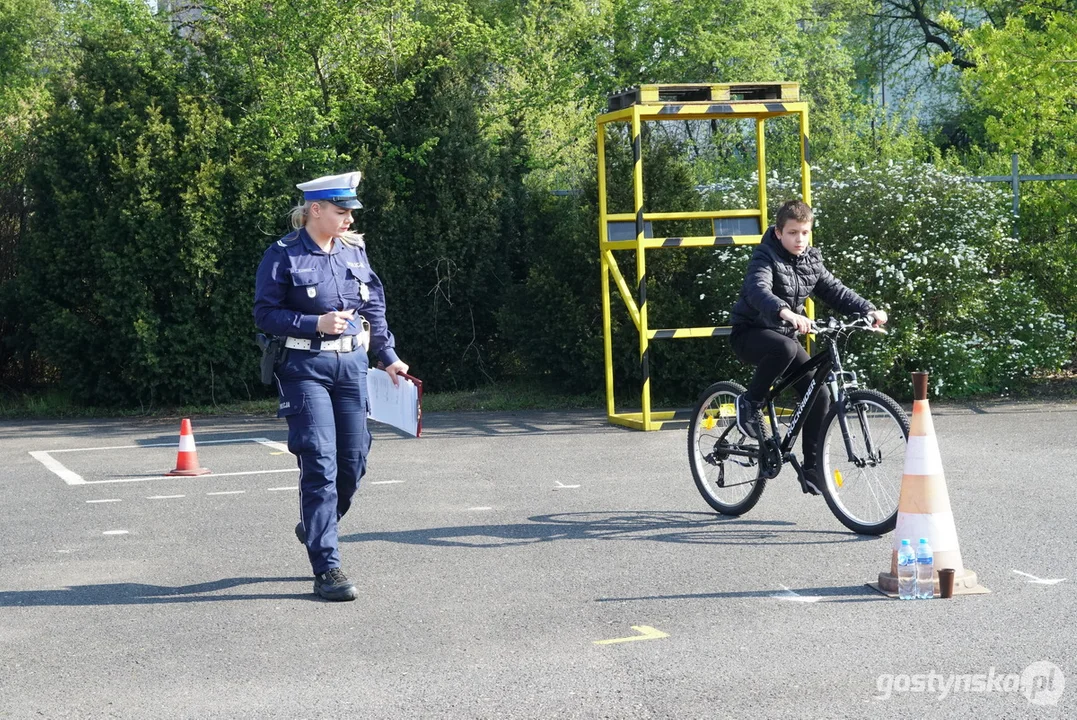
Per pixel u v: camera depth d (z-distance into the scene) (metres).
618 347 15.72
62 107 17.19
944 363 14.88
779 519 8.51
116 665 5.64
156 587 7.10
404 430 7.04
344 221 7.00
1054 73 16.17
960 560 6.52
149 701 5.14
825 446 8.07
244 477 11.07
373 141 17.94
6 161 18.66
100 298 16.69
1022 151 20.05
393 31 18.78
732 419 8.78
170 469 11.65
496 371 18.20
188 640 6.01
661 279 16.08
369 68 18.45
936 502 6.50
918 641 5.63
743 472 8.82
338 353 6.94
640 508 9.09
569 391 16.69
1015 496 9.06
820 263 8.59
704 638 5.78
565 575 7.09
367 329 7.18
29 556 8.02
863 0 37.31
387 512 9.17
